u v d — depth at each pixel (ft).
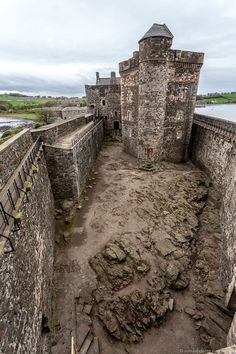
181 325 26.55
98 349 23.73
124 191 53.78
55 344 23.88
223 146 51.01
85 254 35.55
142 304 27.78
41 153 40.83
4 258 15.58
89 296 29.14
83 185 56.24
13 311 15.79
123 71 75.15
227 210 38.70
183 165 72.79
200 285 31.27
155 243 36.83
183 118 68.85
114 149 96.27
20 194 22.48
